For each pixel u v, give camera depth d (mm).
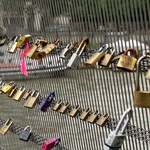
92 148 6082
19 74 7254
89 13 5375
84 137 6188
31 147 7652
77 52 5207
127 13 4840
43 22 6305
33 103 6398
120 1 4887
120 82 5242
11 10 7008
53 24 6098
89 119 5543
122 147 5547
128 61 4320
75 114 5863
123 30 4941
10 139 8156
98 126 5867
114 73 5297
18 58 7211
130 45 4895
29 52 5812
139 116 5086
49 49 5609
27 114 7383
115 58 4637
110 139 4527
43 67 6562
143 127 5305
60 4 5859
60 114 6617
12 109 7805
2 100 8023
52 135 6852
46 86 6602
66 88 6184
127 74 5137
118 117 5367
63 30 5926
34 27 6527
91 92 5754
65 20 5828
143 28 4695
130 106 5195
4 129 7039
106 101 5543
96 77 5605
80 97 5965
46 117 6930
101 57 4777
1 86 6984
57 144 6016
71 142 6457
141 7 4656
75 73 5953
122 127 4766
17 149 7957
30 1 6508
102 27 5219
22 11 6746
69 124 6453
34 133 6898
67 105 6062
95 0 5230
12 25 7078
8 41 7230
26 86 7098
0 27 7371
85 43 5258
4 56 7535
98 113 5535
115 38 5066
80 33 5602
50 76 6484
